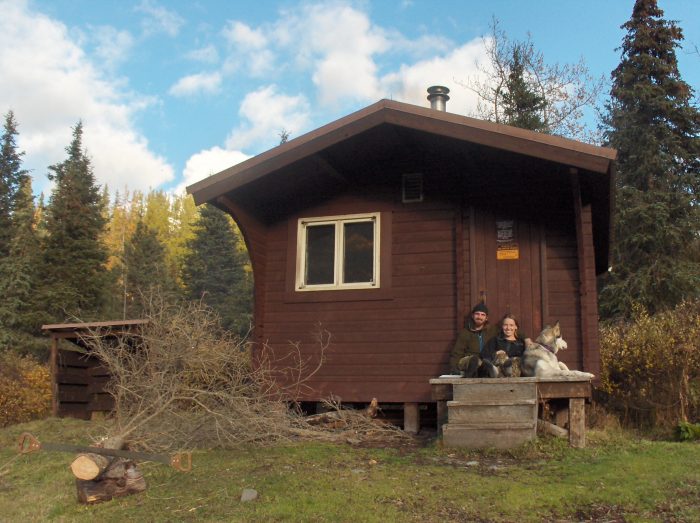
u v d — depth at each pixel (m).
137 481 5.81
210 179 8.87
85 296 29.38
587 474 5.70
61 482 6.58
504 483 5.49
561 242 8.76
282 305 9.76
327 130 8.47
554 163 8.48
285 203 10.05
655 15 23.88
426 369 9.02
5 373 14.27
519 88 27.41
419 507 4.96
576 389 7.09
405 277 9.33
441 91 10.05
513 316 8.67
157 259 41.53
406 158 9.62
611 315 22.52
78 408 12.88
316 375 9.38
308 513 4.84
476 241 9.09
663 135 22.80
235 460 6.79
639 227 21.91
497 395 7.07
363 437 8.20
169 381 7.38
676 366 9.55
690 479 5.38
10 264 27.98
